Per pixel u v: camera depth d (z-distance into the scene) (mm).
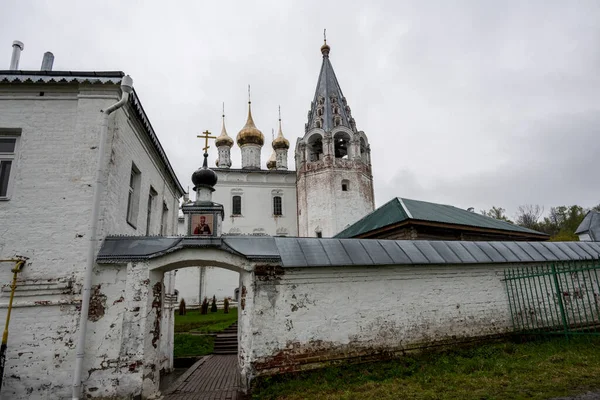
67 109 8391
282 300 8164
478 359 8477
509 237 16562
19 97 8336
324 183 33562
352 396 6629
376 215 16688
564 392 6234
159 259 7891
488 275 10492
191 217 8336
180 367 12484
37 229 7711
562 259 11547
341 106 37094
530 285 10406
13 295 7320
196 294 34906
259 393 7270
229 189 38844
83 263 7645
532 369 7559
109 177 8133
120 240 8023
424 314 9367
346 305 8648
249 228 38000
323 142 34625
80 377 7066
